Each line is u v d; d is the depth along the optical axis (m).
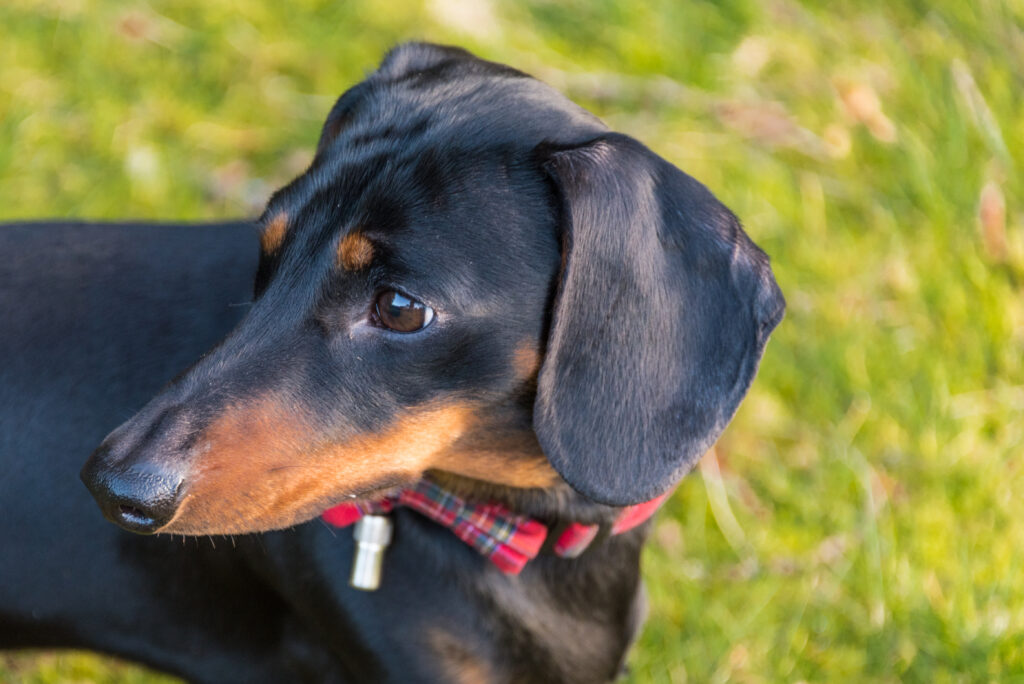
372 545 2.45
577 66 4.82
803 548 3.73
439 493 2.46
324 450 2.20
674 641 3.54
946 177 4.53
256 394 2.15
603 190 2.11
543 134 2.26
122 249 2.69
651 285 2.14
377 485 2.29
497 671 2.61
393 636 2.53
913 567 3.64
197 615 2.77
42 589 2.65
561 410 2.18
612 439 2.18
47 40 4.81
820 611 3.60
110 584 2.67
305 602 2.63
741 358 2.17
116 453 2.06
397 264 2.13
